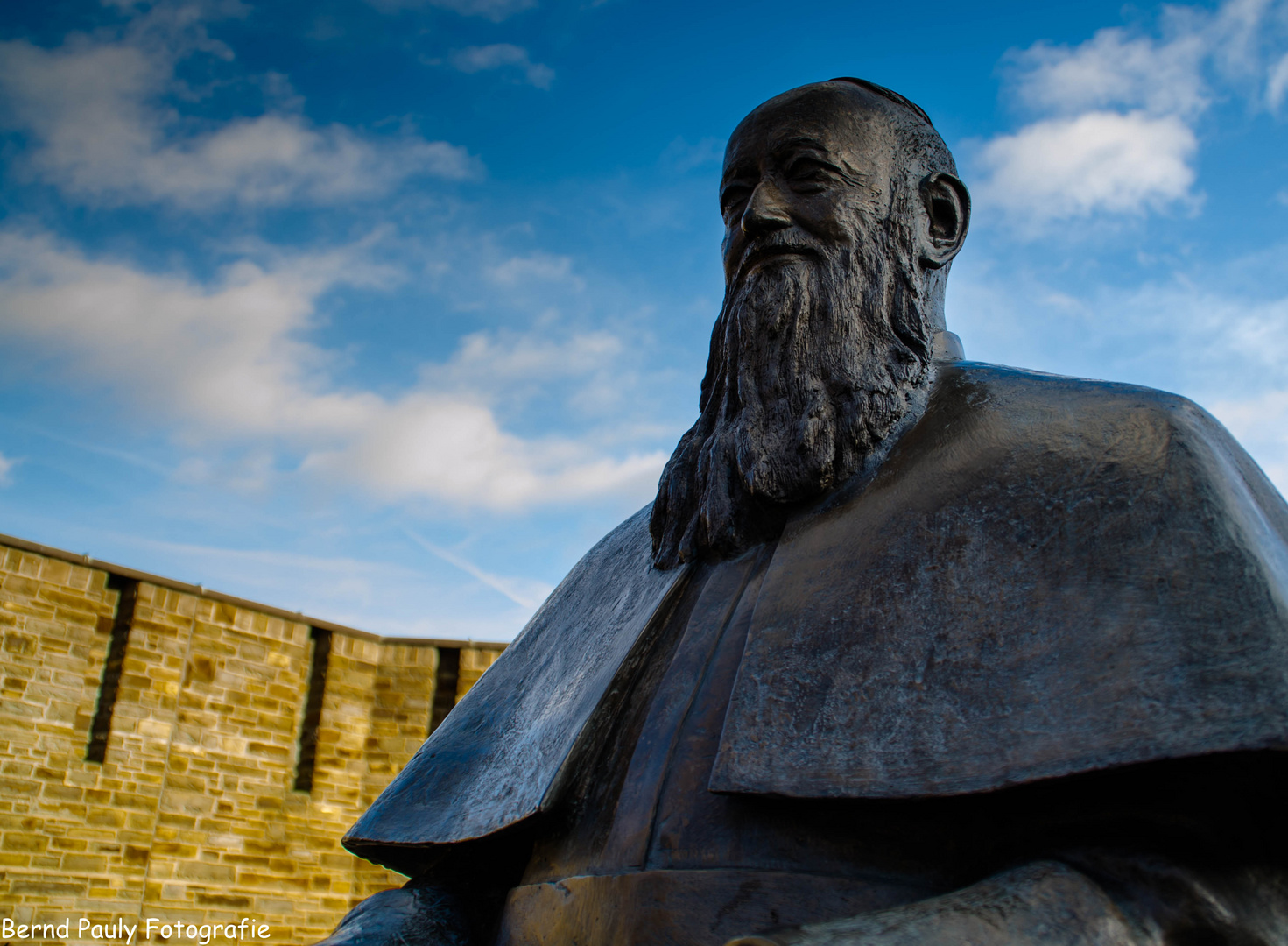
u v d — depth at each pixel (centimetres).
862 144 212
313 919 1440
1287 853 124
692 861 149
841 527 176
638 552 234
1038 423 170
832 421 190
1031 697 133
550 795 173
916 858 137
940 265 217
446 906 190
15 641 1302
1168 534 139
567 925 157
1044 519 152
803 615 162
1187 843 123
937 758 134
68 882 1272
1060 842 129
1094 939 115
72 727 1324
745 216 207
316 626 1560
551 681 217
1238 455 164
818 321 198
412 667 1603
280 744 1493
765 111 220
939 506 165
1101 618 135
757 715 151
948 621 148
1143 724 121
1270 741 112
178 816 1373
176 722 1401
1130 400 164
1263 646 122
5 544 1318
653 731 172
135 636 1384
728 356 209
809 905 136
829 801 139
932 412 192
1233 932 118
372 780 1542
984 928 114
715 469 201
